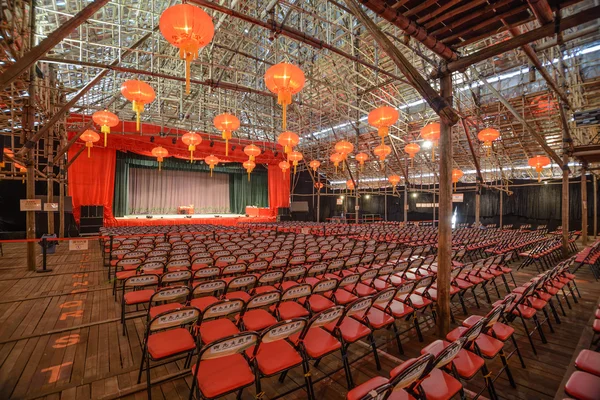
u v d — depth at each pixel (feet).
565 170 33.24
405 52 36.76
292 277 19.74
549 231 58.90
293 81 17.20
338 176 82.64
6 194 44.55
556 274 16.92
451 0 9.85
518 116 30.66
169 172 74.02
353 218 83.25
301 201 79.25
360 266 21.44
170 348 8.78
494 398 8.95
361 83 45.34
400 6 10.55
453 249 27.78
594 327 10.72
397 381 5.81
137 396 9.36
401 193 80.18
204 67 44.24
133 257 17.72
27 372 10.39
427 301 13.62
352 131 59.31
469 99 42.47
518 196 63.05
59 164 40.70
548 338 13.78
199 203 78.18
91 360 11.21
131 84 19.01
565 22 9.53
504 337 10.11
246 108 56.34
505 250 29.35
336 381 10.30
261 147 66.28
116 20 34.99
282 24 17.49
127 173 62.80
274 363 8.06
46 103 27.53
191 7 12.10
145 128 52.34
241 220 67.51
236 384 7.19
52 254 32.17
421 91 11.62
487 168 60.85
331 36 37.83
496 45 11.28
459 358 8.56
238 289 18.97
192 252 21.97
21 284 20.85
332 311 9.05
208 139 59.06
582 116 22.22
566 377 10.57
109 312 15.83
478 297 19.72
